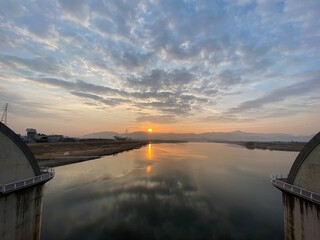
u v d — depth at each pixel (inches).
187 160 3218.5
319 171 581.0
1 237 585.9
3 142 639.8
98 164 2647.6
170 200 1295.5
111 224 972.6
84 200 1279.5
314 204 572.1
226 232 913.5
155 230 924.0
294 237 663.1
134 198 1323.8
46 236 864.3
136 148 6382.9
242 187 1604.3
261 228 951.0
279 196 1389.0
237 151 5428.2
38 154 3009.4
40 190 794.8
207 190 1517.0
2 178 630.5
